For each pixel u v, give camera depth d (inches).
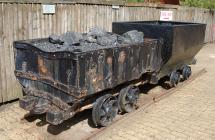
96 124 227.0
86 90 201.3
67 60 197.0
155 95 318.3
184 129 237.8
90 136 211.5
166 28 289.9
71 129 230.5
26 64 229.3
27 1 270.1
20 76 235.3
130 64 244.1
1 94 269.0
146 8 446.6
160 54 290.8
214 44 737.6
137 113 262.7
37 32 285.3
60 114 198.7
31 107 218.7
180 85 349.1
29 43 224.4
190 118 260.1
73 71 194.7
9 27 262.8
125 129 233.0
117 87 256.4
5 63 267.0
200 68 455.5
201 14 676.7
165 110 276.4
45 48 232.1
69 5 311.4
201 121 254.5
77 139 214.2
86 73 199.2
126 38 260.8
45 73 215.2
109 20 372.8
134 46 245.1
